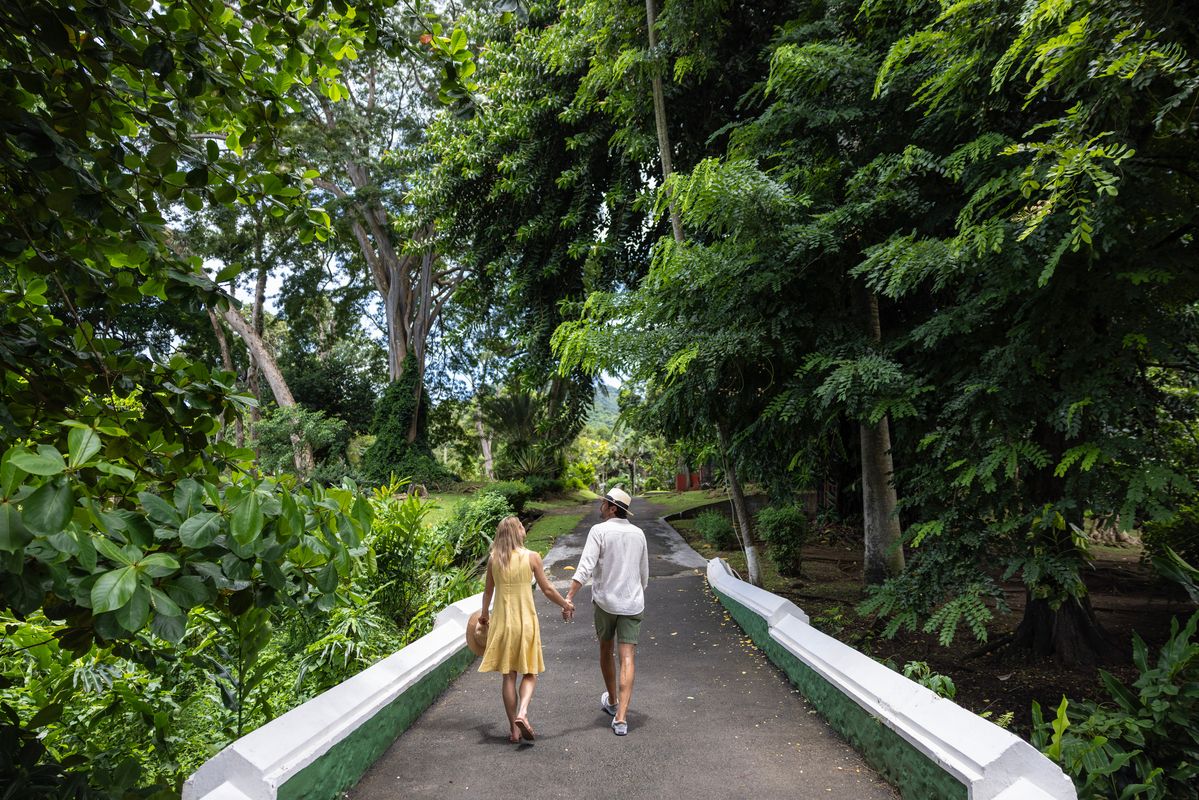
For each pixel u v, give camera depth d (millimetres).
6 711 2818
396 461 32500
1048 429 5773
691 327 7219
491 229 15406
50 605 2572
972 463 5258
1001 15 4887
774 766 4262
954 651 7148
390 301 34438
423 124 28734
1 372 2854
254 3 3416
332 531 3084
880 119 6852
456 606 6867
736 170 5980
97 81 3064
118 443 2855
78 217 3029
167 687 4742
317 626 6223
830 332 6559
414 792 4043
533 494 30844
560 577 12164
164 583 2545
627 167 13180
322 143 26188
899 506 5984
